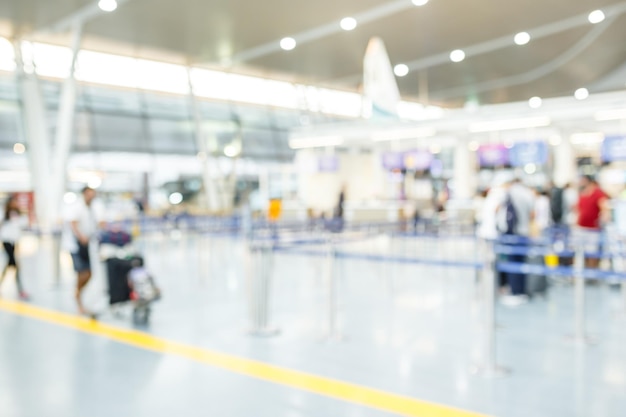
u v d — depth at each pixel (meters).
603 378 4.18
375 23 13.61
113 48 16.47
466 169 17.45
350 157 19.80
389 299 7.48
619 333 5.60
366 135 16.61
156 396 3.85
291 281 9.07
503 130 15.45
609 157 13.77
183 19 13.32
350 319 6.27
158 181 21.03
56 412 3.58
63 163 15.74
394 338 5.41
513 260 7.45
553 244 7.03
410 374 4.30
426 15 12.97
